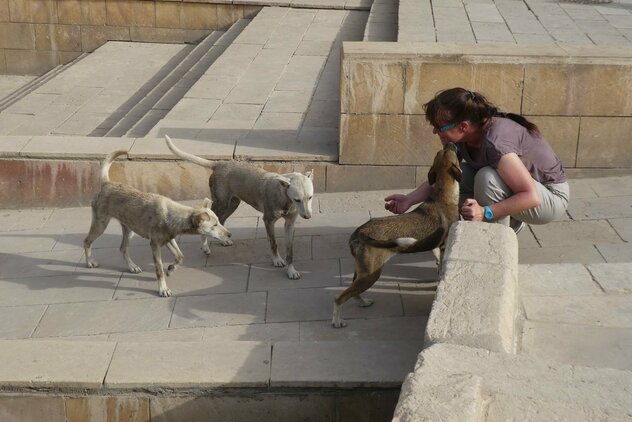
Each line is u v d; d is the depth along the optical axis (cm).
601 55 689
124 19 1457
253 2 1419
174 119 856
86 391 429
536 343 408
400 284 566
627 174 726
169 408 430
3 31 1469
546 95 701
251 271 611
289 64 1094
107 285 603
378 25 1128
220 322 536
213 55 1254
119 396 429
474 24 1021
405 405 299
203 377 425
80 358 444
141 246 674
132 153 748
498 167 495
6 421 440
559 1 1172
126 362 441
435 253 552
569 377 323
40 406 434
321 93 962
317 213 712
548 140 718
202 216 571
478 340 356
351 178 746
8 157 760
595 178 728
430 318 372
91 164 755
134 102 1211
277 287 581
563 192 529
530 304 455
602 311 445
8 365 439
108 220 615
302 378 421
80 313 560
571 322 434
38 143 777
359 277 504
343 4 1402
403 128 723
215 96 945
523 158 510
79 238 700
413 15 1066
